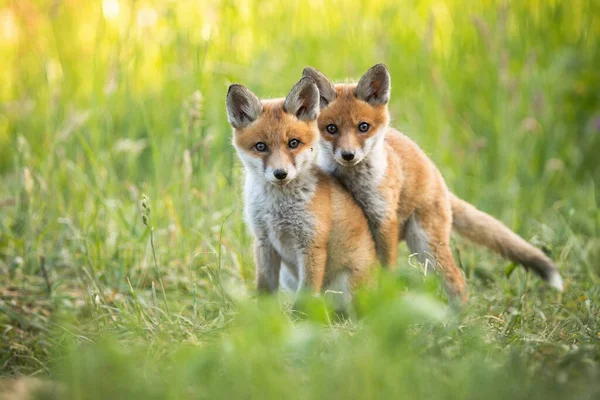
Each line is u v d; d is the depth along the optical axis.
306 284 9.45
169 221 12.16
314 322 7.68
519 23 16.23
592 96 15.67
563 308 9.62
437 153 14.40
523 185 14.65
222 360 6.64
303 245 9.45
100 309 9.50
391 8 16.67
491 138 15.05
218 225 11.87
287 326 7.03
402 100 15.37
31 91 14.59
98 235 11.58
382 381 5.98
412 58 16.00
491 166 14.98
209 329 8.31
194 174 12.63
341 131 10.05
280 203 9.41
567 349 7.29
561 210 13.88
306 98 9.59
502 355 7.13
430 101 15.01
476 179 14.27
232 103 9.67
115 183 13.14
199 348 7.20
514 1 16.58
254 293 10.46
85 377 6.15
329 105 10.22
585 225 13.25
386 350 6.46
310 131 9.55
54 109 13.79
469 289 10.52
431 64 15.05
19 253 11.61
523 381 6.17
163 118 15.06
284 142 9.35
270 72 15.45
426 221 10.52
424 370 6.29
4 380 6.89
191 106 12.75
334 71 15.67
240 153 9.66
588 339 8.00
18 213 12.38
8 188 13.70
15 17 15.73
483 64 15.77
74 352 6.60
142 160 15.36
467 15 16.25
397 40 16.20
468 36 16.20
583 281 10.91
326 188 9.65
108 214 12.21
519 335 8.02
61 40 15.44
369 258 9.89
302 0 17.19
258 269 9.88
